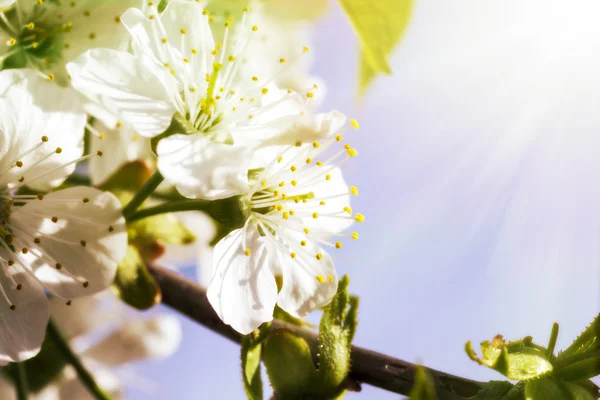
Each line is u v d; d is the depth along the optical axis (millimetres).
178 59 229
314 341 223
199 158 224
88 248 226
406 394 219
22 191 228
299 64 245
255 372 221
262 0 240
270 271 227
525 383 215
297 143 227
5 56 232
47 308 227
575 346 216
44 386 249
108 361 261
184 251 248
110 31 232
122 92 224
